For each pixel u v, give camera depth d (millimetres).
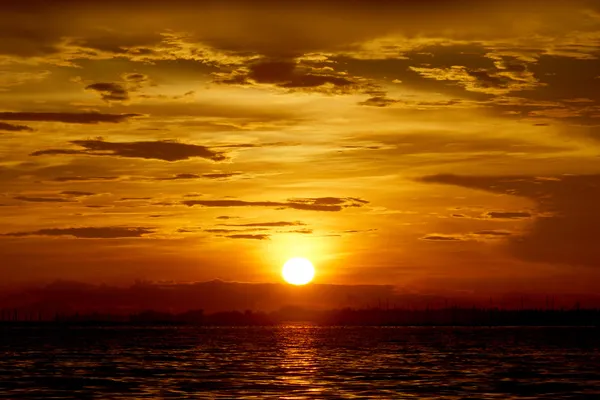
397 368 118875
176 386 91062
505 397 79688
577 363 130000
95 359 144125
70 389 88125
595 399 78375
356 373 109250
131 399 78500
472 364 128125
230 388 88375
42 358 146625
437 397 79625
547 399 78188
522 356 151500
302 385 91812
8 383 95250
